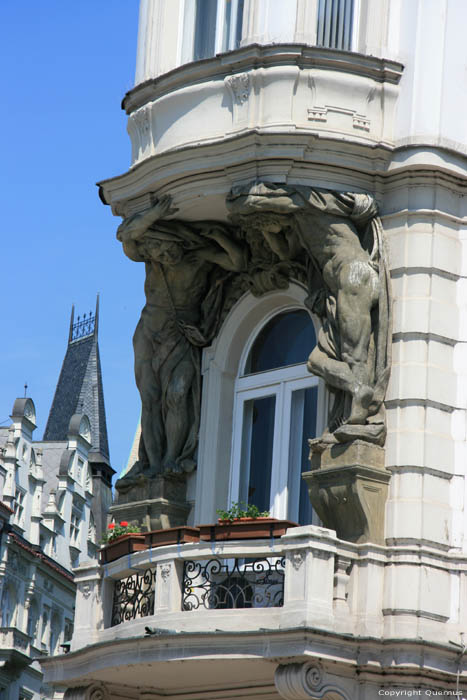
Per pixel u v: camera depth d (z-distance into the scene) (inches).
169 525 1389.0
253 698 1321.4
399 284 1288.1
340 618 1208.2
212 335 1423.5
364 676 1201.4
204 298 1428.4
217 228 1378.0
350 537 1242.6
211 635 1202.6
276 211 1284.4
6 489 3543.3
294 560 1201.4
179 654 1220.5
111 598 1344.7
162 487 1393.9
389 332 1273.4
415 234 1291.8
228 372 1417.3
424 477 1249.4
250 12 1337.4
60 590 3850.9
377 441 1251.8
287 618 1187.3
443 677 1214.9
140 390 1427.2
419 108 1306.6
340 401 1274.6
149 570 1301.7
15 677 3501.5
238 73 1315.2
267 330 1419.8
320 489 1251.8
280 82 1300.4
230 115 1321.4
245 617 1214.9
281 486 1360.7
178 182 1337.4
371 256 1285.7
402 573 1227.2
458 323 1296.8
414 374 1267.2
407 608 1218.0
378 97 1317.7
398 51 1332.4
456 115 1316.4
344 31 1347.2
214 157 1309.1
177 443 1411.2
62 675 1352.1
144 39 1450.5
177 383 1413.6
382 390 1263.5
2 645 3432.6
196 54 1408.7
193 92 1339.8
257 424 1402.6
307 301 1327.5
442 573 1240.8
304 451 1355.8
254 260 1380.4
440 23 1328.7
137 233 1363.2
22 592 3572.8
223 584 1253.7
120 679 1344.7
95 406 4547.2
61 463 3969.0
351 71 1309.1
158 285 1419.8
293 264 1349.7
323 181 1290.6
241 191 1289.4
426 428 1261.1
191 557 1253.1
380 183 1307.8
